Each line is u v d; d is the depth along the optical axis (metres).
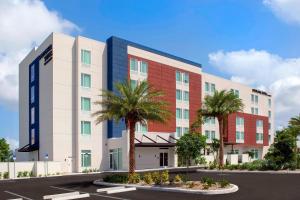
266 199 18.95
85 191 24.80
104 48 53.88
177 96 65.50
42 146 50.81
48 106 49.34
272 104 104.88
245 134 82.56
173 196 20.75
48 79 49.84
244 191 22.28
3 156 62.88
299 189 22.56
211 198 19.66
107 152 52.62
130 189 24.50
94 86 51.78
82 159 49.19
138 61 57.75
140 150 52.94
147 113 29.75
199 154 56.59
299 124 61.91
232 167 42.56
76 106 49.81
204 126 71.81
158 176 27.23
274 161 38.81
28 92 59.72
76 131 49.41
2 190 27.23
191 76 69.69
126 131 50.00
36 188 27.80
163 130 60.66
